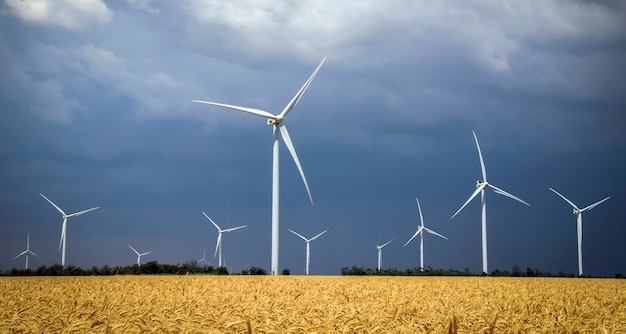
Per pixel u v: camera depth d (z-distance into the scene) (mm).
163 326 16031
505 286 44156
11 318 18219
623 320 20484
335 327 16531
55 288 34625
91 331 15680
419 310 21812
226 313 18750
